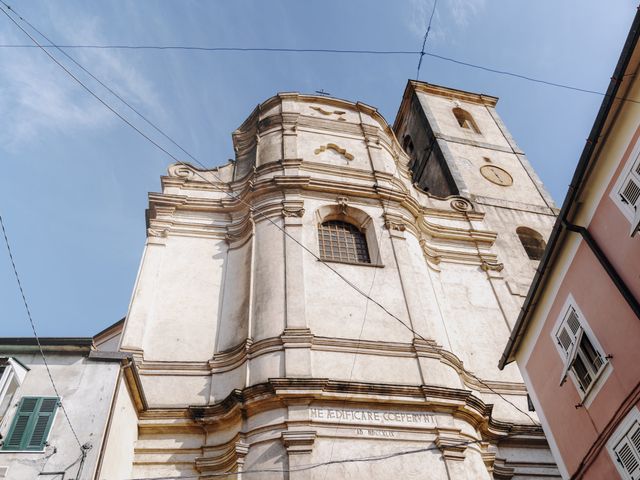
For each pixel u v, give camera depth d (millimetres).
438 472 13719
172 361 16484
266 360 15477
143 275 18609
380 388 14773
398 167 25844
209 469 14156
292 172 21922
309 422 13984
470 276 22109
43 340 12609
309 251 18750
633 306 10781
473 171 29750
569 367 12602
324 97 26812
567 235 12984
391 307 17656
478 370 18734
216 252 20016
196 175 23266
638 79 10812
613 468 11234
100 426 11531
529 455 16469
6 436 11094
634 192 11008
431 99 35750
